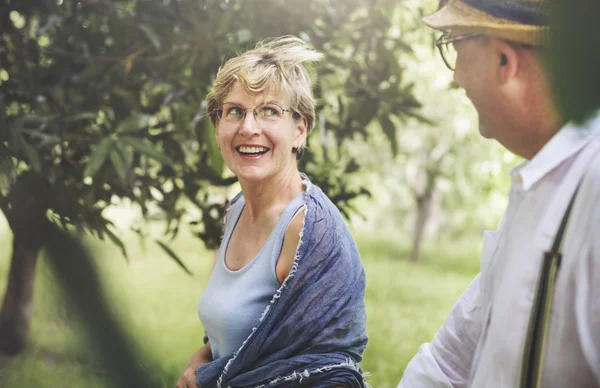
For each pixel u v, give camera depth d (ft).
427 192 33.37
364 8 11.44
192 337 17.24
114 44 10.37
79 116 9.46
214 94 5.45
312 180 10.49
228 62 5.43
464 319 4.96
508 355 3.41
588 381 3.29
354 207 10.88
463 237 62.49
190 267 28.37
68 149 9.75
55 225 0.77
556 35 0.76
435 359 5.11
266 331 5.10
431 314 31.22
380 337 25.59
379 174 39.32
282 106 5.28
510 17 3.00
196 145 11.67
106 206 10.11
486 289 4.05
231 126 5.32
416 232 50.55
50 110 10.08
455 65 3.52
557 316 3.25
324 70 11.09
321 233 5.11
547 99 0.78
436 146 40.06
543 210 3.39
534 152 3.53
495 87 3.33
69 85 10.40
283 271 5.26
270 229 5.42
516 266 3.43
